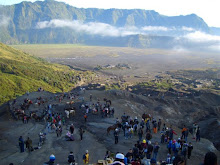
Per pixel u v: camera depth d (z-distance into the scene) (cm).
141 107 7162
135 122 4275
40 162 3095
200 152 3606
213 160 862
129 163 2347
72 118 5197
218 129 5731
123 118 4641
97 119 5103
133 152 2677
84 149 3541
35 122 5197
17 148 3734
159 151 3444
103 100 7262
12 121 5378
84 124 4803
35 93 7938
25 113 5709
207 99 9638
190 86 19900
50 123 4516
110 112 5322
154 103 8025
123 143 3769
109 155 2791
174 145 3194
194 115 7525
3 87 17712
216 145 5128
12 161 3131
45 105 6294
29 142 3500
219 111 8206
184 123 6988
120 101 6906
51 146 3728
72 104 6178
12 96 16788
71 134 3972
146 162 2689
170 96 13362
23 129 4728
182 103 8475
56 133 4369
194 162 3231
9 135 4359
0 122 5253
